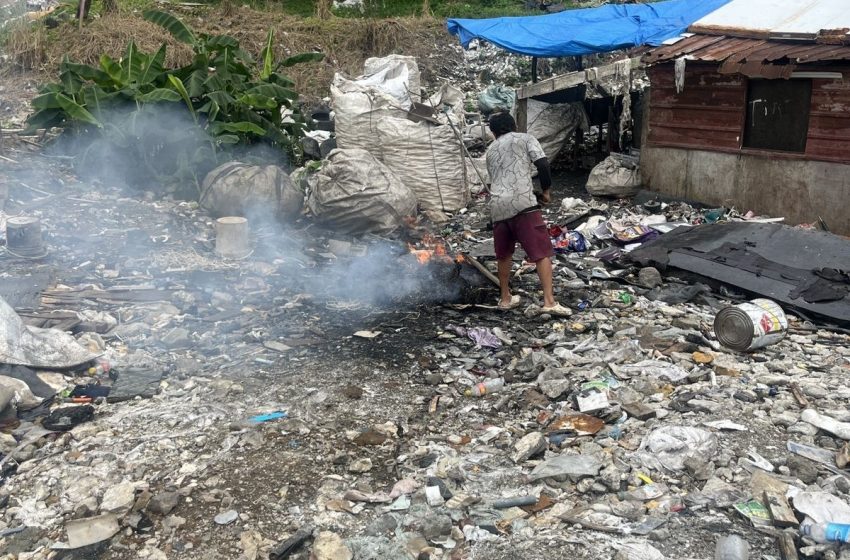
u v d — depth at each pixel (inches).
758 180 347.6
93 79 375.6
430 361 207.0
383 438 167.5
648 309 246.8
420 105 368.5
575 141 459.2
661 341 216.1
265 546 133.6
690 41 366.0
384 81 417.4
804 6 361.7
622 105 436.8
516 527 137.1
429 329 231.1
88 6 592.1
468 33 465.7
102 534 136.5
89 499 145.3
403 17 710.5
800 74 322.3
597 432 168.6
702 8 428.5
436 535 135.6
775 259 265.7
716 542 131.0
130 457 159.5
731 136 351.6
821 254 263.0
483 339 220.1
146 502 144.7
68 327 213.6
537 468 153.9
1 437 162.4
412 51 640.4
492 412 180.9
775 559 126.1
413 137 356.2
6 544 134.6
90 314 225.8
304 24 652.7
